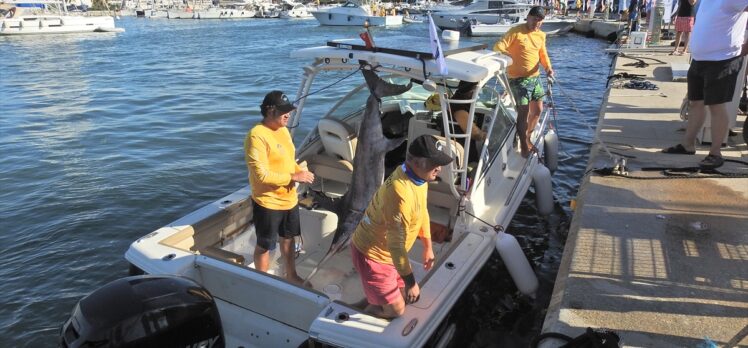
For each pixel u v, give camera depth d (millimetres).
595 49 24266
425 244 2998
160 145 9594
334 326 2846
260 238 3773
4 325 4543
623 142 6250
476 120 5562
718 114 4922
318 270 4203
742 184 4809
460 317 3486
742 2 4516
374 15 45938
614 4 36875
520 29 5762
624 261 3678
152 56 25109
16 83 17328
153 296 2230
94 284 5172
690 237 3941
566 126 10039
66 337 2172
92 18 41938
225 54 25594
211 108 12695
